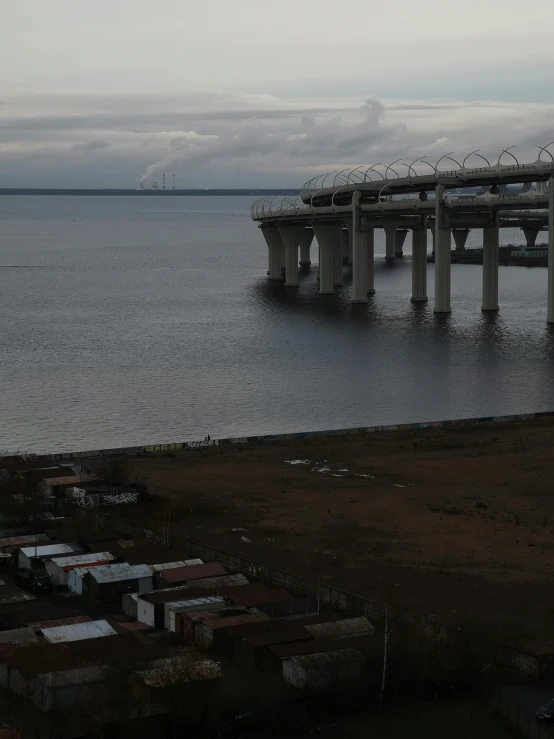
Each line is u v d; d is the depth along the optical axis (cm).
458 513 9569
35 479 10038
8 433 13375
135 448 12094
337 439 12725
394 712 5706
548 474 11044
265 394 15762
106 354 19350
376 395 15675
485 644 6303
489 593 7481
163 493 10169
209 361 18600
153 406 14938
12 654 6006
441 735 5434
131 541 8356
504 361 18412
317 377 17075
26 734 5272
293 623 6550
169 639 6581
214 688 5672
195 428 13688
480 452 12031
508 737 5416
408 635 6341
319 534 8888
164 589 7256
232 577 7544
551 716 5506
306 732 5469
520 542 8688
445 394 15738
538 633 6744
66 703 5541
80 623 6612
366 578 7788
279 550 8444
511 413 14500
